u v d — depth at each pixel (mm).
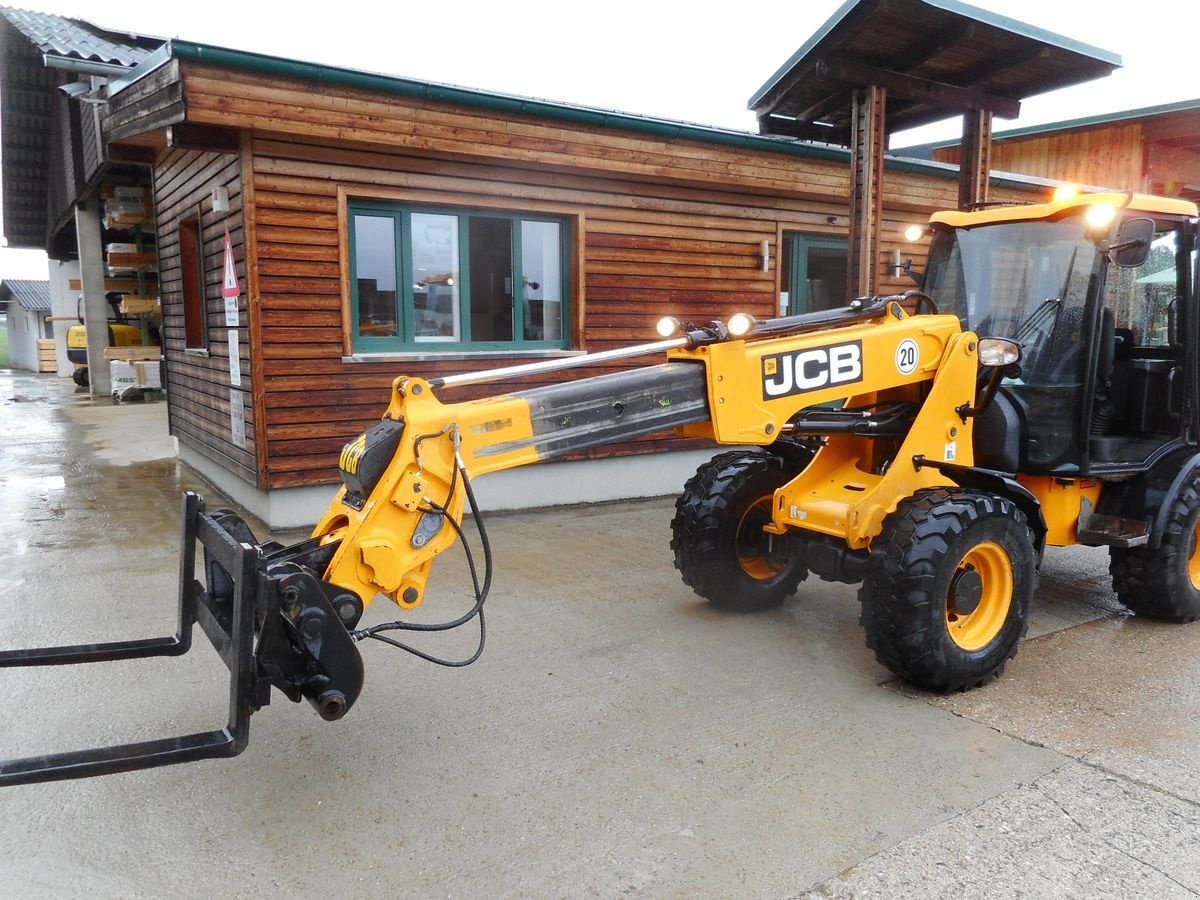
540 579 5270
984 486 3965
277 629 2445
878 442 4281
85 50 8742
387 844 2574
